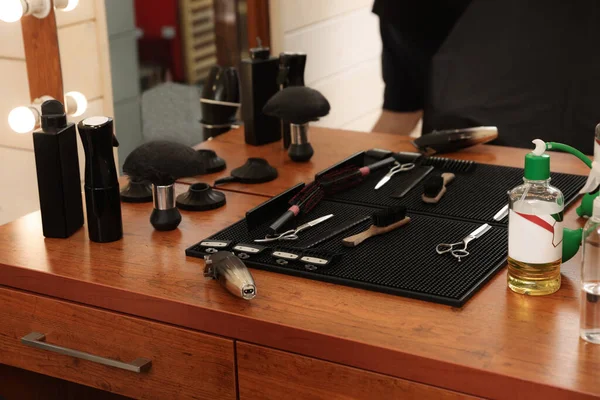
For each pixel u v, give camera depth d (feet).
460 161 5.29
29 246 4.32
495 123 6.84
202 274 3.94
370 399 3.33
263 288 3.76
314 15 8.61
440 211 4.60
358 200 4.83
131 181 4.98
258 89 5.90
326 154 5.75
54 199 4.34
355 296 3.66
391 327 3.39
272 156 5.76
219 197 4.85
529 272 3.59
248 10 7.92
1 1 5.37
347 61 9.36
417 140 5.71
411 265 3.89
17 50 5.85
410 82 9.05
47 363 4.15
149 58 8.11
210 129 6.36
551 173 5.20
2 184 6.31
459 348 3.22
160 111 6.59
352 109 9.66
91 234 4.35
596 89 6.73
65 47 5.84
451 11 8.61
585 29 7.01
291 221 4.47
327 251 3.97
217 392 3.71
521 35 7.19
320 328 3.40
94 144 4.18
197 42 8.16
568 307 3.52
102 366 3.99
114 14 6.33
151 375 3.86
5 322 4.18
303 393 3.48
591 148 6.59
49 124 4.29
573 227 4.36
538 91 6.89
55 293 4.00
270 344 3.50
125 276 3.93
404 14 8.71
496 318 3.43
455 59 7.33
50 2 5.59
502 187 4.95
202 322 3.64
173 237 4.39
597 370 3.05
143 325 3.79
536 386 2.99
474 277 3.75
